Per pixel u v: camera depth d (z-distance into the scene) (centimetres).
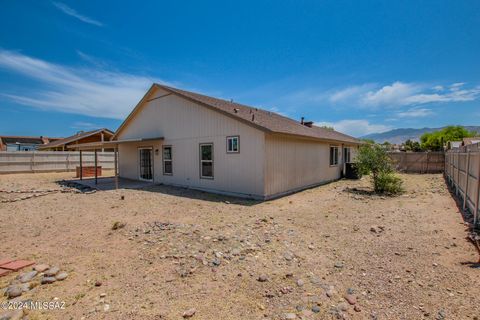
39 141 4209
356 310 265
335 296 292
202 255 403
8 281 334
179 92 1186
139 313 262
